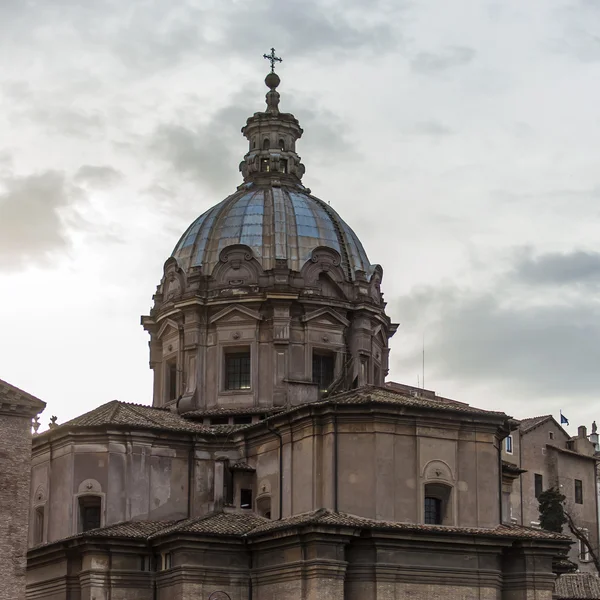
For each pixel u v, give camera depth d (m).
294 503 88.44
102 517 91.75
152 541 87.81
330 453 86.25
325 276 105.50
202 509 94.25
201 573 85.62
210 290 104.81
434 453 87.31
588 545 130.88
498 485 89.19
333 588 81.44
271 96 117.56
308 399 100.38
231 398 101.88
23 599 79.25
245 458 95.00
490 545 85.25
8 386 81.19
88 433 93.31
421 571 83.44
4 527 79.50
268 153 114.75
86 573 87.06
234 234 107.38
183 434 94.81
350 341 105.06
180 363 104.44
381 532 82.44
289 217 108.12
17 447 80.94
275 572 84.56
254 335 102.50
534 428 145.50
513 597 86.12
